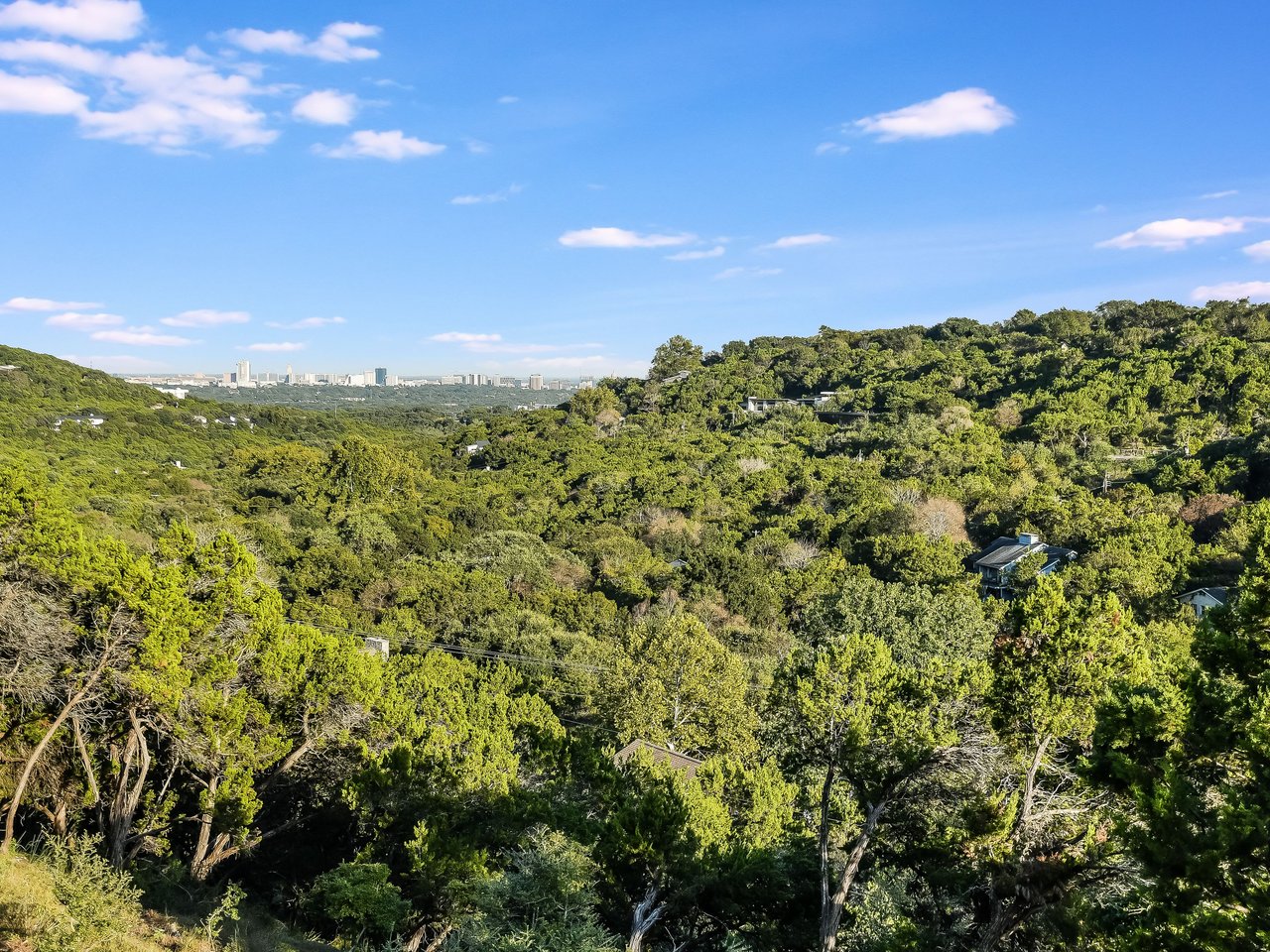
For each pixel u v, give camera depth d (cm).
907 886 1199
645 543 5916
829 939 1130
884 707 1203
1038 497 5253
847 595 3297
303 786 1809
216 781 1530
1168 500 4775
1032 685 1051
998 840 1029
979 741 1120
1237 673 834
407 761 1559
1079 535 4653
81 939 793
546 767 1709
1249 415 6341
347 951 1249
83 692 1333
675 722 2536
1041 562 4266
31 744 1423
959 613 3034
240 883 1612
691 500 6675
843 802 1349
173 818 1566
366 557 4881
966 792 1118
